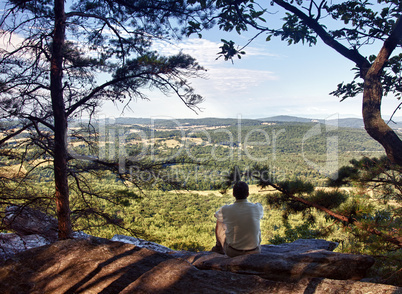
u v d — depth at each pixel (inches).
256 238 134.2
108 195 243.6
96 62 225.3
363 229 146.1
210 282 100.0
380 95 115.1
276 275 109.1
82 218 235.3
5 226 169.5
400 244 132.3
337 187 192.2
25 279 99.7
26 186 197.0
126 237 257.8
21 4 220.2
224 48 169.2
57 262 108.3
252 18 174.1
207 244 820.0
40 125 219.5
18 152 189.5
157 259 113.1
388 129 109.2
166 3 220.1
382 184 169.3
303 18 143.0
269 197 203.9
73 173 236.8
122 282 98.5
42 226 207.6
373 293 86.5
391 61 152.3
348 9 155.7
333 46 139.3
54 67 218.1
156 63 217.8
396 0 143.4
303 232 339.6
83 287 96.6
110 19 253.4
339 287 92.4
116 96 234.7
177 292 93.7
